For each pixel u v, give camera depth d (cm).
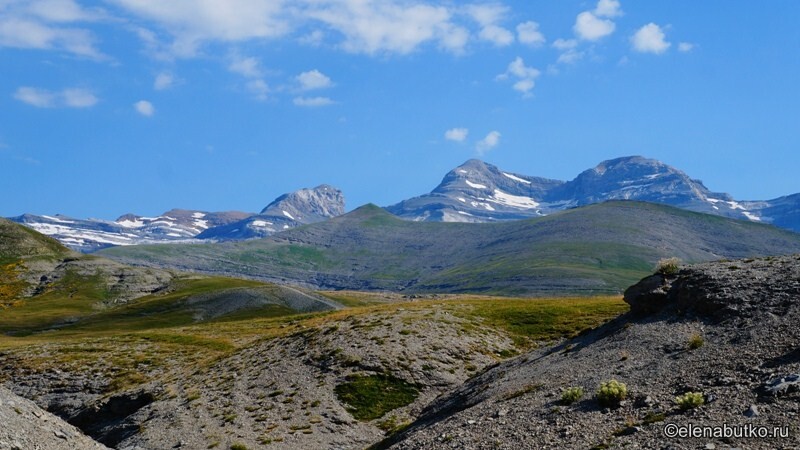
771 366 2859
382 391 5900
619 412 2858
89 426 6412
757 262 4512
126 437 5578
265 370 6619
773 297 3725
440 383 6069
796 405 2388
